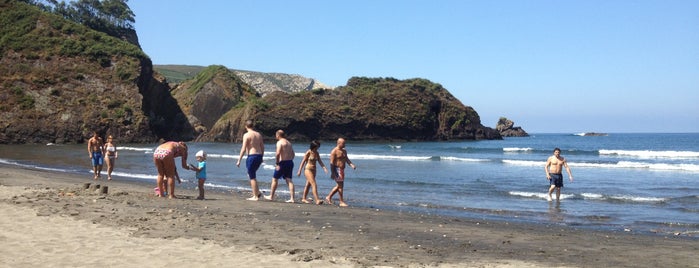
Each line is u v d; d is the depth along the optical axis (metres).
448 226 10.22
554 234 9.59
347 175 24.55
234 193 15.91
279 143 13.47
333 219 10.62
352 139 94.69
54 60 79.19
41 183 15.82
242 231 8.67
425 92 103.44
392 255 7.21
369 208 13.05
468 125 106.44
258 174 24.23
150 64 86.19
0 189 12.92
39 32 83.25
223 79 110.00
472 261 6.96
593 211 13.45
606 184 20.91
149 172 24.56
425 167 30.86
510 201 15.54
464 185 20.20
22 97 72.25
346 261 6.66
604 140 116.38
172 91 118.06
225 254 6.81
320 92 97.50
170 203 11.85
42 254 6.48
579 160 38.31
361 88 102.44
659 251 8.05
